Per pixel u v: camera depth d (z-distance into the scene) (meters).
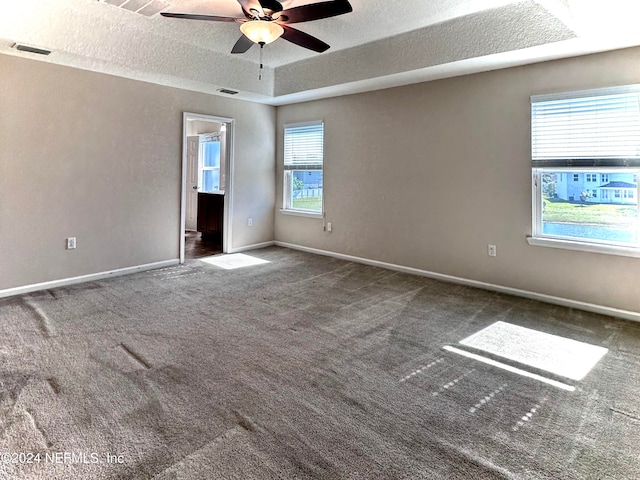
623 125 3.29
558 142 3.63
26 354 2.51
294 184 6.31
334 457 1.63
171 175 4.96
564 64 3.55
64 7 3.32
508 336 2.96
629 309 3.35
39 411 1.90
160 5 3.30
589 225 3.57
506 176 3.99
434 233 4.59
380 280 4.52
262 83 5.30
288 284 4.30
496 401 2.08
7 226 3.66
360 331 3.02
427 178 4.61
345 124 5.40
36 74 3.75
